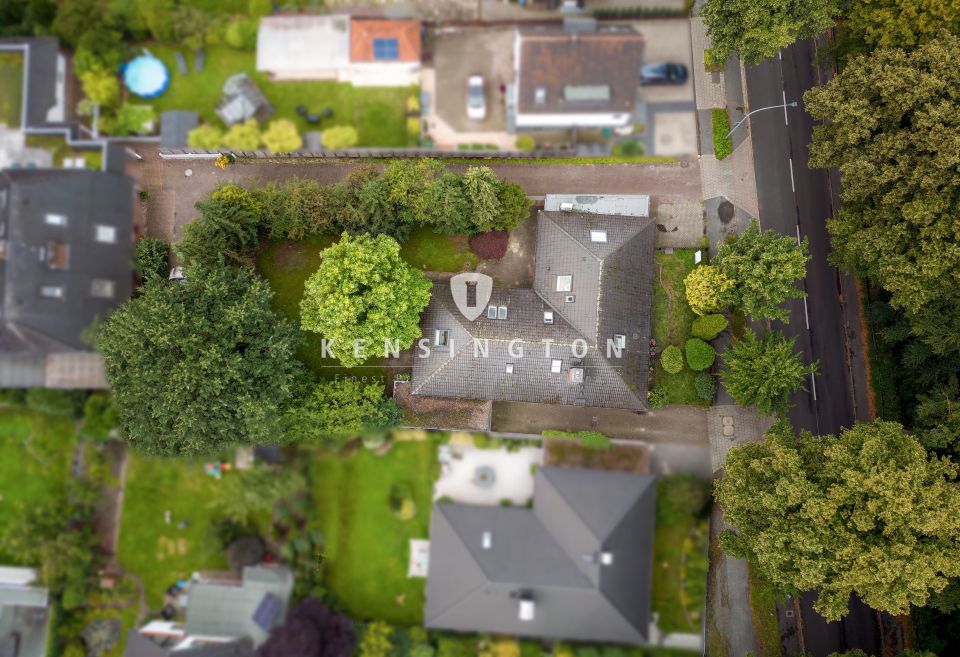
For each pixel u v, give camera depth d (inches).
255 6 1704.0
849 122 1234.0
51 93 1732.3
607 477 1550.2
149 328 1268.5
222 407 1290.6
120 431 1375.5
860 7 1314.0
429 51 1713.8
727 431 1545.3
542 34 1489.9
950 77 1163.9
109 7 1736.0
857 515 1121.4
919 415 1333.7
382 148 1691.7
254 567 1595.7
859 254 1333.7
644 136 1659.7
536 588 1472.7
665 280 1561.3
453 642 1526.8
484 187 1359.5
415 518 1588.3
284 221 1455.5
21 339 1579.7
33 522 1616.6
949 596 1282.0
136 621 1643.7
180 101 1760.6
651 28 1676.9
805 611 1501.0
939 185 1170.0
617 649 1523.1
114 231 1647.4
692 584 1553.9
